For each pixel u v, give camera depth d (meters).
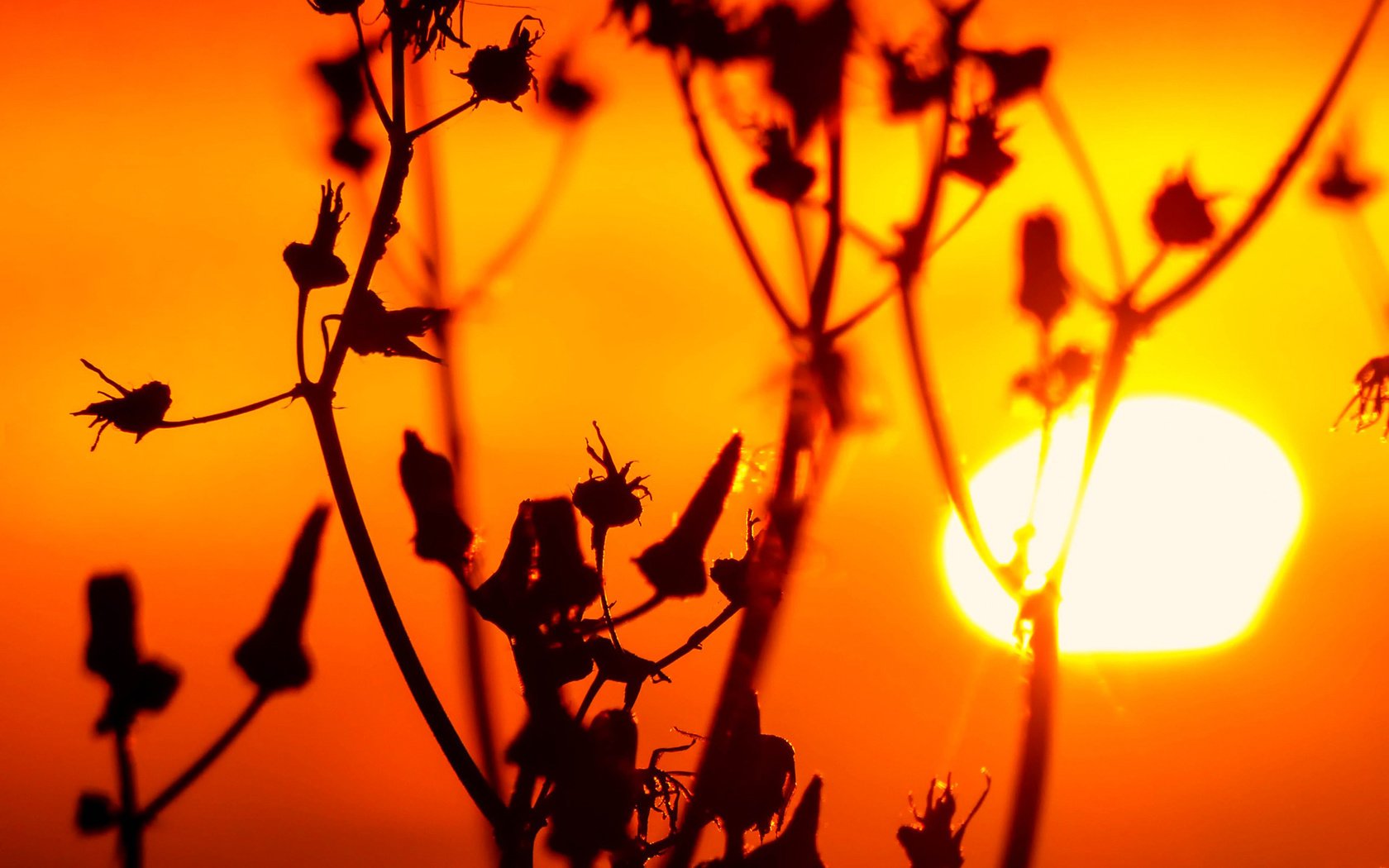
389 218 0.90
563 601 0.88
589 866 0.88
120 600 0.88
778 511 0.91
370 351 0.90
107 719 0.88
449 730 0.90
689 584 0.89
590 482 0.89
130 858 0.88
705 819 0.89
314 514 0.89
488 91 0.91
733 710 0.89
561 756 0.88
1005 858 0.91
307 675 0.88
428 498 0.89
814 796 0.89
